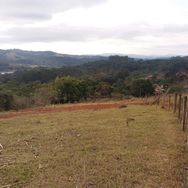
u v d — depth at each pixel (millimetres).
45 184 7961
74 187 7699
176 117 17672
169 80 55781
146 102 28172
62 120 18547
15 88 52438
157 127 14727
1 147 11891
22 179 8375
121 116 18859
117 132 13812
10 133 14875
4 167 9398
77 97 43406
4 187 7879
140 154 10258
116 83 59062
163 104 23203
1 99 32594
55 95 41562
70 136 13391
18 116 22906
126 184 7770
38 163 9672
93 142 12109
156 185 7672
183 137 12523
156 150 10734
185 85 48312
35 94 40719
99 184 7801
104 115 19812
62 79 43281
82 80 48656
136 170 8719
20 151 11266
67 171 8836
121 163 9383
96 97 47438
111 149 11047
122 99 40844
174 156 9984
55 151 11023
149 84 49375
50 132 14516
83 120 18031
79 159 9914
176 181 7914
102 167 9070
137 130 14109
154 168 8852
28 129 15750
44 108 30031
